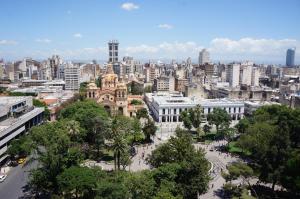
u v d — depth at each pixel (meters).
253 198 89.88
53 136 99.00
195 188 79.81
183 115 162.50
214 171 111.19
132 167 112.38
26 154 117.44
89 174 80.94
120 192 68.88
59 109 186.50
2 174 103.94
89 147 123.75
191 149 91.81
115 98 192.75
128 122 134.50
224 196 91.44
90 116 131.00
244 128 145.38
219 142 150.50
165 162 91.81
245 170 90.12
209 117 153.62
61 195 86.50
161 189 73.88
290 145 102.62
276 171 87.81
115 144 99.12
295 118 122.44
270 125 123.06
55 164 86.19
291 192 94.12
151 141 149.25
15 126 126.06
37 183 87.00
